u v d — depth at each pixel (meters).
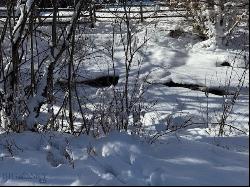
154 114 7.39
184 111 7.86
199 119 7.16
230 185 3.34
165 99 8.81
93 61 11.09
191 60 11.82
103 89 6.30
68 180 4.00
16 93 6.03
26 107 5.98
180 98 8.86
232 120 6.79
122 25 14.20
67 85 6.40
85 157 4.49
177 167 3.74
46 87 6.05
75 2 6.00
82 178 3.79
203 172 3.61
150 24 13.80
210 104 8.31
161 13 15.92
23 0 6.41
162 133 5.54
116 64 11.01
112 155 4.20
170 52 11.95
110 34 13.19
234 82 9.69
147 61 11.28
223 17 12.95
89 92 9.36
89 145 4.78
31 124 5.97
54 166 4.61
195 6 13.29
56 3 5.98
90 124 5.86
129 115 6.06
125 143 4.30
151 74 10.32
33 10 6.13
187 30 14.22
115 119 5.87
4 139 5.50
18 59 6.13
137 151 4.14
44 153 5.00
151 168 3.72
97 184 3.55
